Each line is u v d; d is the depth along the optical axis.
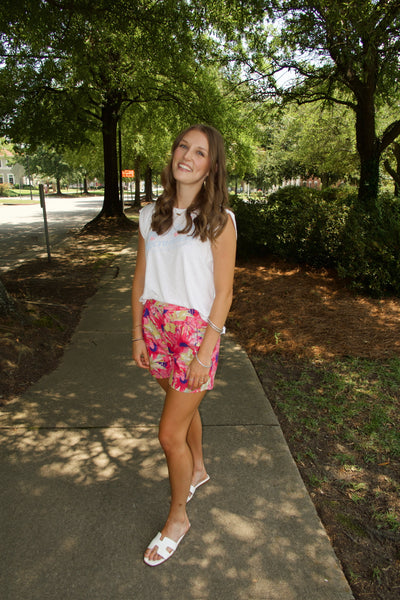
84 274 7.60
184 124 14.46
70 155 26.02
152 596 1.68
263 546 1.91
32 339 3.96
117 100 14.14
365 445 2.65
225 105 14.02
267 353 4.06
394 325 4.60
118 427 2.80
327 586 1.73
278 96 10.88
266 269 7.12
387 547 1.93
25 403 3.07
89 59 9.83
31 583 1.72
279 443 2.65
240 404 3.11
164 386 2.02
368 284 5.66
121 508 2.11
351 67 8.88
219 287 1.75
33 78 11.69
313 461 2.51
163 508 2.12
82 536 1.95
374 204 7.03
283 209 7.82
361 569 1.82
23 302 4.82
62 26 7.97
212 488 2.26
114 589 1.71
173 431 1.82
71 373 3.57
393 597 1.69
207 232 1.68
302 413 3.02
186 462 1.87
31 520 2.03
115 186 15.01
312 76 9.61
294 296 5.58
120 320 5.01
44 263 8.66
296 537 1.96
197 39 9.94
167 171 1.82
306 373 3.64
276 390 3.36
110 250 10.46
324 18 8.05
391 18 6.79
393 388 3.36
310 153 25.23
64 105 11.93
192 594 1.69
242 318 4.98
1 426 2.78
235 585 1.73
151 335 1.90
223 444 2.63
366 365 3.75
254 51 10.27
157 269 1.80
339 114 21.17
